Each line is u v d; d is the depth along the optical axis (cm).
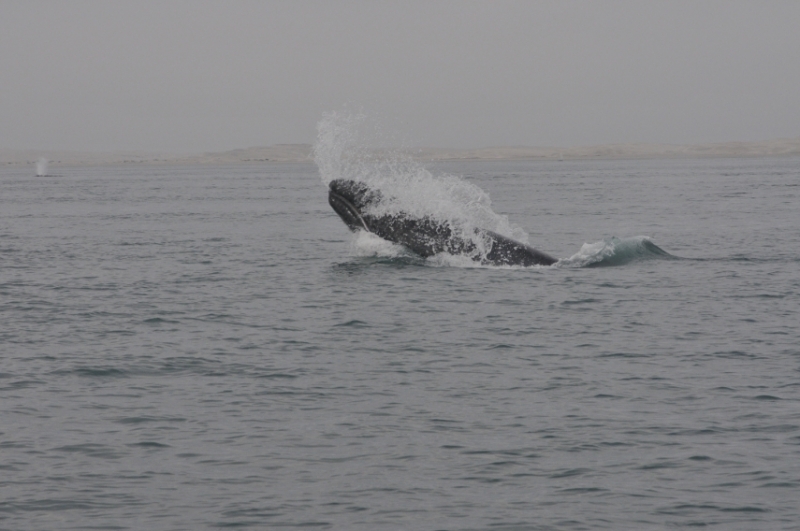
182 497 4772
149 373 7069
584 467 5141
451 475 5050
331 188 12388
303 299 10288
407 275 11538
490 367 7225
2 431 5709
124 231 19712
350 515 4572
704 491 4819
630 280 11344
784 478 4953
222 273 12562
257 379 6894
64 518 4534
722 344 7919
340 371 7125
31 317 9331
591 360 7419
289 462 5228
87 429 5753
